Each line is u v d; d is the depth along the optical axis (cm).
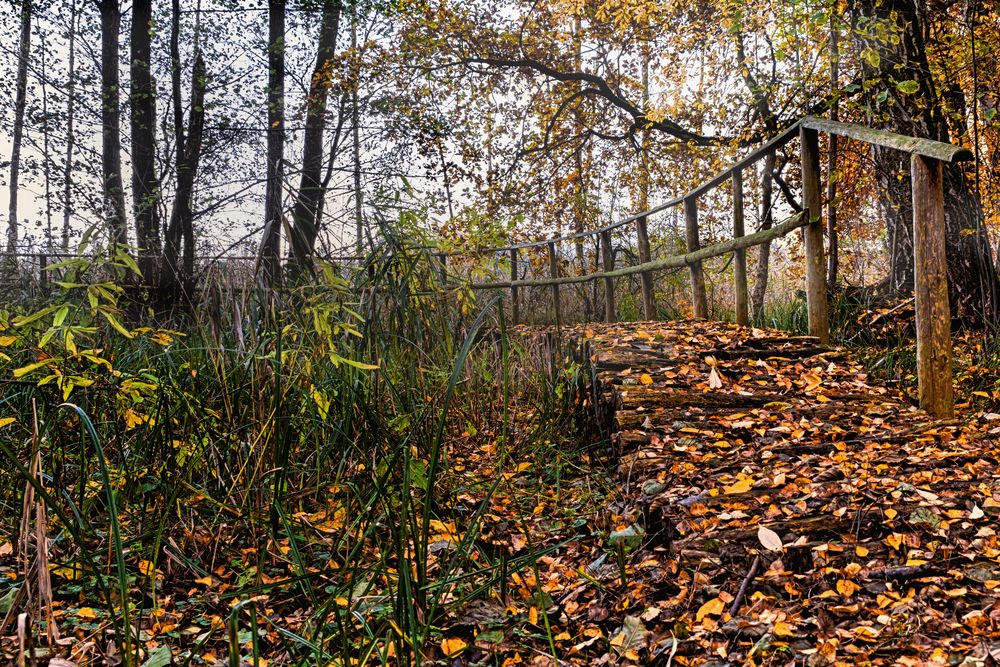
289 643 229
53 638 198
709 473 332
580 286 1007
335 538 294
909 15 643
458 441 429
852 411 396
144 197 1119
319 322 308
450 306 454
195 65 1193
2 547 278
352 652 229
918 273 388
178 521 300
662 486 321
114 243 280
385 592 258
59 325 258
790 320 694
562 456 419
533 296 1029
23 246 1185
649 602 256
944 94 659
